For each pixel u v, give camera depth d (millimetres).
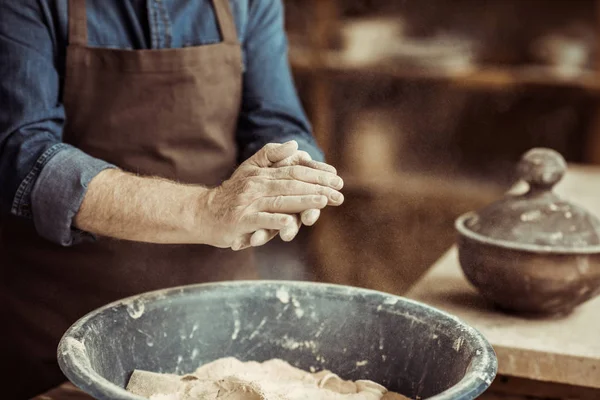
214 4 1685
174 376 1136
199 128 1668
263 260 3371
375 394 1130
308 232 3715
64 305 1688
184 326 1207
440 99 3889
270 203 1165
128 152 1640
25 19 1487
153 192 1304
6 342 1751
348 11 3613
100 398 865
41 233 1418
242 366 1201
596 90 3586
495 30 3791
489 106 4023
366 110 3801
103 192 1343
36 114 1457
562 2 3717
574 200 2264
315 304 1233
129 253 1645
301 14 3561
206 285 1239
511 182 3877
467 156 4031
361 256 3514
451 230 3723
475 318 1457
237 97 1735
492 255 1407
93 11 1589
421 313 1157
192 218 1243
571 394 1361
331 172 1190
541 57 3773
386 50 3596
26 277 1703
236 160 1785
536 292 1401
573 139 4066
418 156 3904
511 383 1385
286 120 1793
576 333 1394
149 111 1626
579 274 1376
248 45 1779
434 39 3730
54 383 1721
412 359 1150
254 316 1242
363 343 1209
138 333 1161
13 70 1463
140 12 1630
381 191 3797
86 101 1601
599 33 3645
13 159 1424
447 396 869
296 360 1242
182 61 1621
